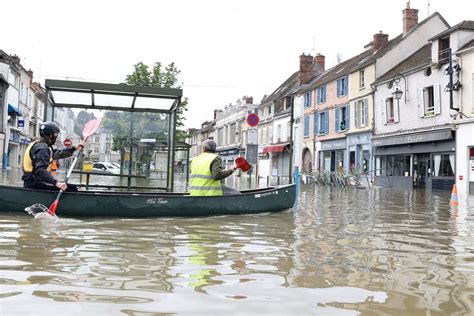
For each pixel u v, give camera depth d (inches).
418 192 832.3
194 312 107.6
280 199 348.2
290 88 1788.9
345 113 1296.8
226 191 350.6
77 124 462.6
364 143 1190.3
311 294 125.7
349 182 1038.4
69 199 268.8
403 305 117.9
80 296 117.3
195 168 321.4
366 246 209.8
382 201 553.0
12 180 732.0
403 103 1043.9
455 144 879.7
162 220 277.4
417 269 162.2
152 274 142.5
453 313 112.1
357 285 137.0
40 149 274.8
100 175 449.4
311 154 1486.2
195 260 165.6
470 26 872.9
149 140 472.7
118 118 469.7
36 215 259.8
